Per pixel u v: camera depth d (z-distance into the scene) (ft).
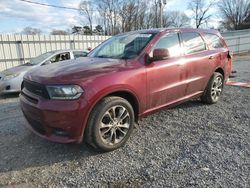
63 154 11.70
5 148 12.46
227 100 20.18
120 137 12.08
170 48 14.83
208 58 17.40
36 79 11.35
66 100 10.41
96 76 11.06
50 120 10.57
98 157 11.36
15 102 23.12
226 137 13.05
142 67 12.75
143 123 15.23
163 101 14.28
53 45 47.57
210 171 9.94
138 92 12.49
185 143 12.51
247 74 35.27
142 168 10.36
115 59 13.35
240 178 9.40
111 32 166.71
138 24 166.30
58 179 9.81
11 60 42.34
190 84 16.03
